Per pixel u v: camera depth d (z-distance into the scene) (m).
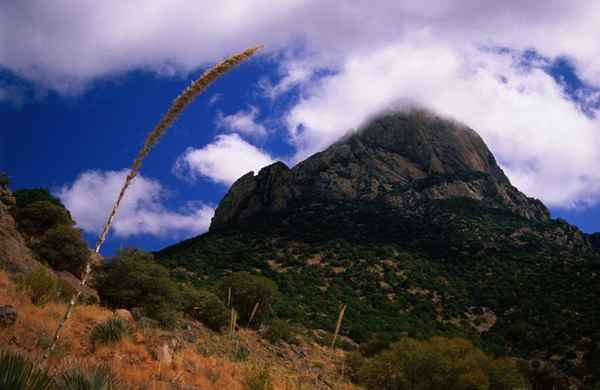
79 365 7.23
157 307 23.92
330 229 100.94
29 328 10.90
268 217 114.69
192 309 28.11
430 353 27.95
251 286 35.25
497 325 63.25
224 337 25.16
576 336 53.56
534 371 41.53
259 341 28.78
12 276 17.36
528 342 55.62
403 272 79.75
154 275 26.09
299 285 69.44
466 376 27.11
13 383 4.08
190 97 2.47
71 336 11.90
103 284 25.14
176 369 12.52
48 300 14.89
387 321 59.00
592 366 45.47
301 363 26.59
